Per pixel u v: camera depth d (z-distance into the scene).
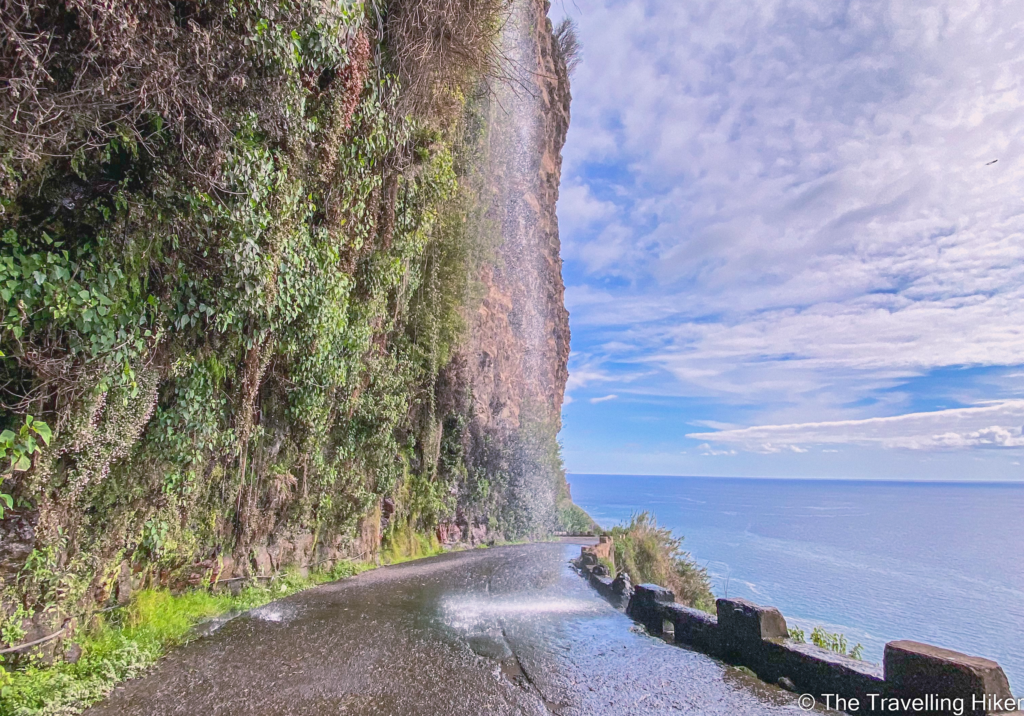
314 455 9.41
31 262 4.20
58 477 4.76
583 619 7.49
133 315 4.99
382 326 11.45
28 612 4.59
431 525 15.47
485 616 7.58
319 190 7.68
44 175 4.24
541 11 28.66
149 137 4.70
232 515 7.98
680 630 6.40
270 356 7.41
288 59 5.91
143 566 6.40
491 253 20.03
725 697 4.57
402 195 10.56
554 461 24.12
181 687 4.72
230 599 7.67
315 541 10.23
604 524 40.69
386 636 6.43
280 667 5.27
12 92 3.62
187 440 6.23
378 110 8.59
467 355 17.75
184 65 4.88
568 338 34.75
